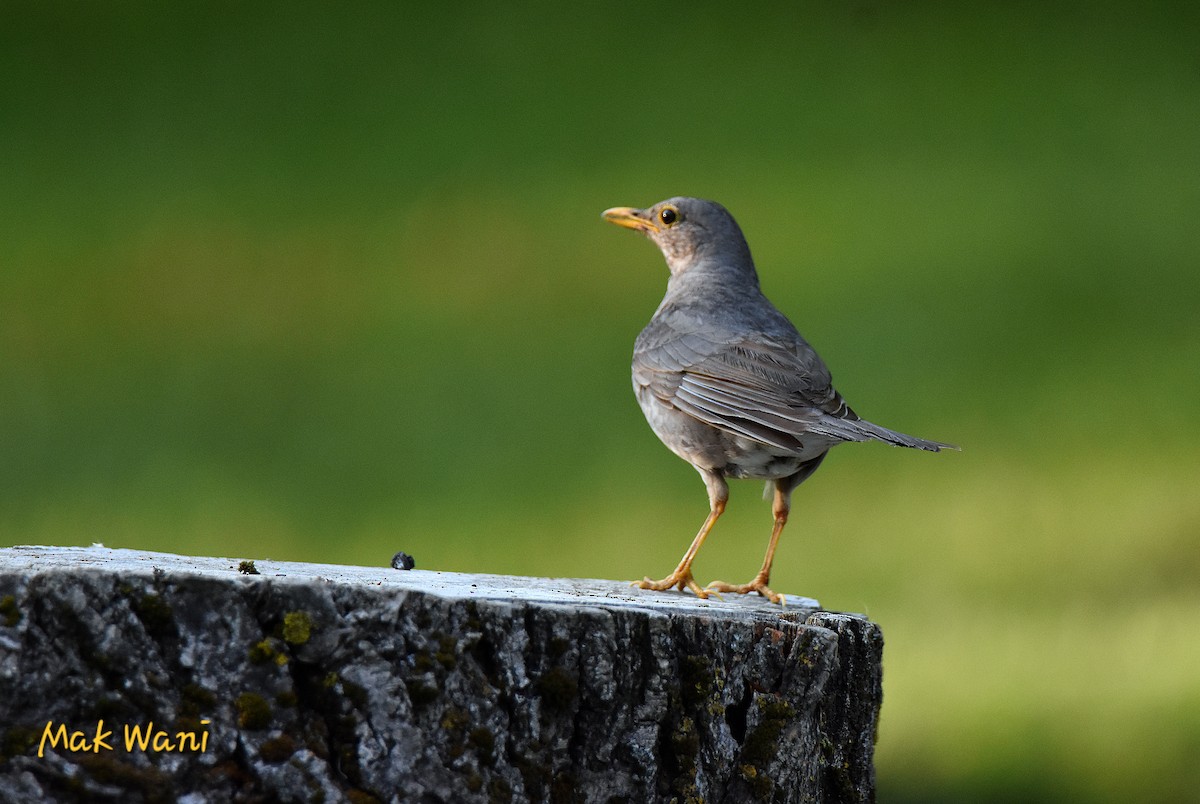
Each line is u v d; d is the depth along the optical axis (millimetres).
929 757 10641
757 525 14375
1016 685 11320
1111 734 10680
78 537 14000
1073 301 19859
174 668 4898
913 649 12086
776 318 9117
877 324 19375
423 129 27719
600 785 5445
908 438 7574
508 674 5281
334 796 4957
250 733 4906
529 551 13625
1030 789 10180
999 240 21938
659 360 8719
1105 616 12562
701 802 5637
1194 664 11305
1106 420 16578
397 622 5117
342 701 5023
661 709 5508
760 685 5859
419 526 14484
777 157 25766
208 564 5844
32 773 4703
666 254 10016
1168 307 19766
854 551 13836
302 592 4996
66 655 4781
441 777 5098
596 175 25172
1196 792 9992
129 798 4781
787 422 7949
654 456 16125
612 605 5570
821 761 6160
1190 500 14352
